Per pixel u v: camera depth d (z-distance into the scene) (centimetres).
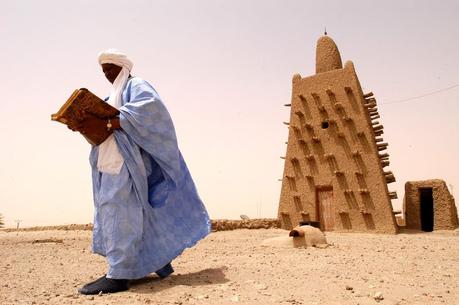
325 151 2309
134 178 491
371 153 2175
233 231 2098
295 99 2456
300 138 2408
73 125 476
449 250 996
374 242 1274
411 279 550
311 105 2394
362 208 2150
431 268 658
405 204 2283
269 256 802
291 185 2392
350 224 2177
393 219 2069
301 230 1046
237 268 621
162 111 514
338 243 1206
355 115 2244
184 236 525
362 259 755
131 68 557
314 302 413
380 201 2106
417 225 2212
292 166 2405
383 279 543
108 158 490
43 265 718
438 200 2142
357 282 516
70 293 465
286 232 1992
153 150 508
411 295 450
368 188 2153
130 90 523
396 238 1569
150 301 417
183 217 535
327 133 2319
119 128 498
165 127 515
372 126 2289
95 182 512
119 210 478
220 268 623
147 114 502
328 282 512
